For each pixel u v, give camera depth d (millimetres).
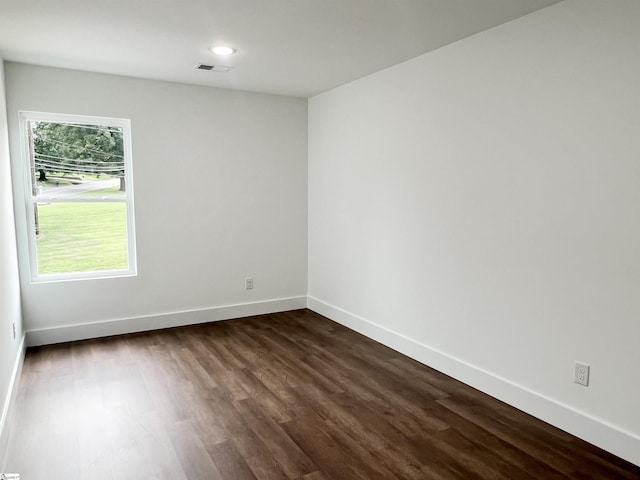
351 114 4227
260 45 3143
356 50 3248
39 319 3885
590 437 2410
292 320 4734
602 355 2338
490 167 2883
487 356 2998
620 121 2195
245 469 2195
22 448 2354
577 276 2428
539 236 2611
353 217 4301
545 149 2543
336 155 4500
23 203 3730
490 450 2361
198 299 4578
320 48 3215
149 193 4242
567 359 2506
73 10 2533
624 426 2266
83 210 4082
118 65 3676
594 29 2275
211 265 4605
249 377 3291
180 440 2447
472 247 3051
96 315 4113
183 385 3145
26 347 3803
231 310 4758
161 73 3930
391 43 3102
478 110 2938
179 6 2488
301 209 5055
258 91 4594
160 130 4234
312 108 4875
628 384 2238
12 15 2611
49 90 3764
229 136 4562
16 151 3676
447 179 3213
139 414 2729
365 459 2285
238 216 4699
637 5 2105
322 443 2428
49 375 3279
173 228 4387
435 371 3404
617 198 2229
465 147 3051
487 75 2859
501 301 2871
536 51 2557
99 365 3477
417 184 3490
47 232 3953
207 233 4555
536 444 2414
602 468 2205
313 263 5062
